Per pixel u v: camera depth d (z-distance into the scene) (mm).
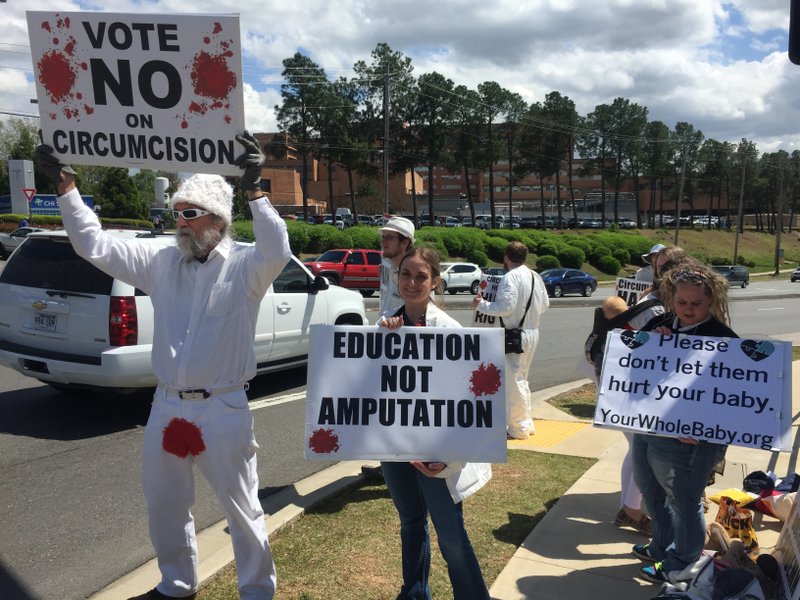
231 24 2660
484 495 4438
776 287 44594
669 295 3254
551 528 3875
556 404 7570
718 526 3463
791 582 2672
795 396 8086
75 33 2771
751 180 100812
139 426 6109
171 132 2783
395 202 96125
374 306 19188
